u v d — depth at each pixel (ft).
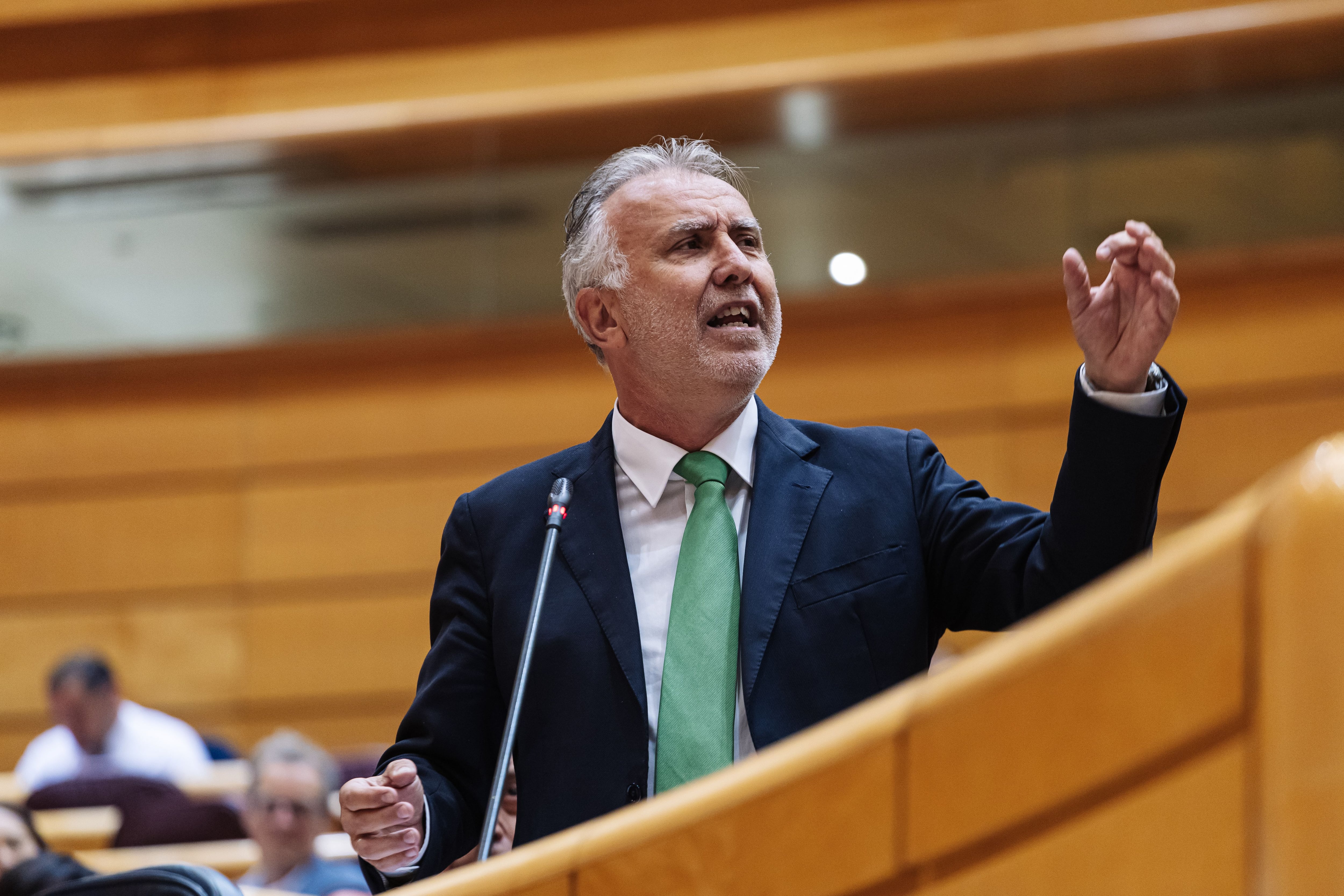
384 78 59.16
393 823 12.39
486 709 14.99
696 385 15.26
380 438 55.42
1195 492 47.03
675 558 14.97
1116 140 46.29
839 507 14.62
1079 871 6.07
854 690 13.60
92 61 61.57
